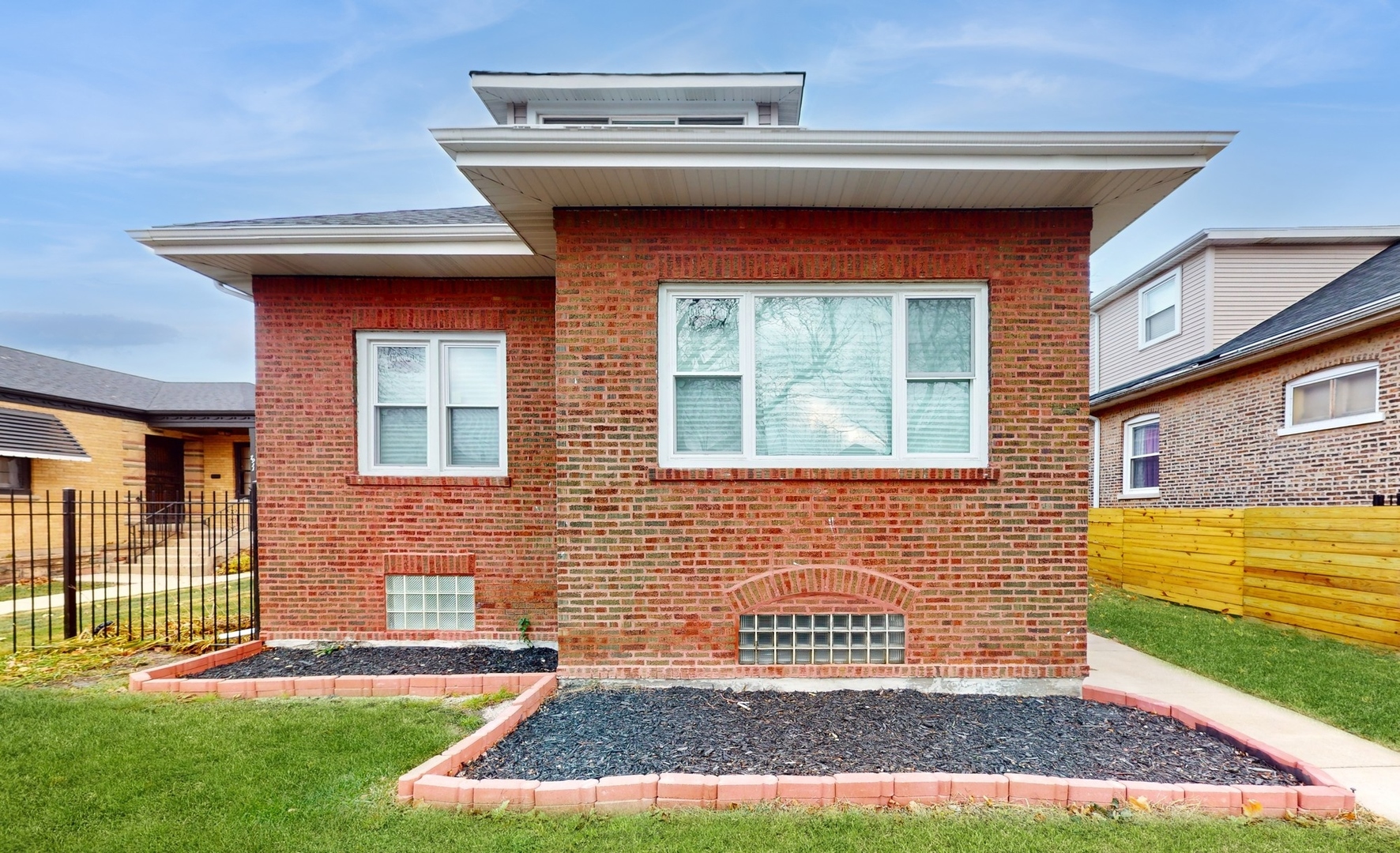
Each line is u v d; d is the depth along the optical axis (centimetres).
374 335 734
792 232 565
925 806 371
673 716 486
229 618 825
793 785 371
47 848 321
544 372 727
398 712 503
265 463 716
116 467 1550
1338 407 951
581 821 352
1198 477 1242
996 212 564
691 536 559
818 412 579
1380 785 409
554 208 562
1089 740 451
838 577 557
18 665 643
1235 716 529
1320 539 805
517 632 716
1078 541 558
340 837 334
